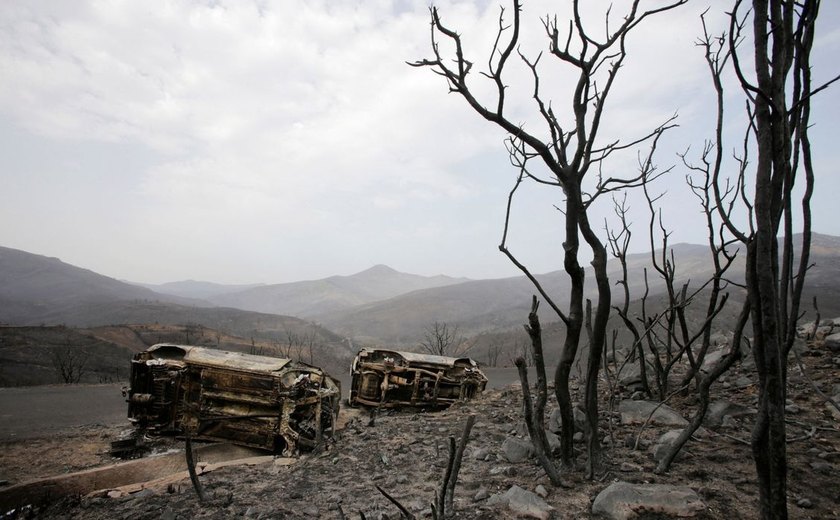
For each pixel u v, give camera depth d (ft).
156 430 26.02
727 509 11.31
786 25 7.70
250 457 23.47
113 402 42.39
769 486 8.06
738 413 18.39
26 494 16.71
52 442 27.61
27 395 44.27
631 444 16.75
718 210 10.27
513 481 14.56
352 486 16.11
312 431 24.98
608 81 11.89
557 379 13.94
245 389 24.88
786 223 8.61
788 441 15.02
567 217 12.36
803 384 20.40
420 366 37.14
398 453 19.56
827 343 24.43
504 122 11.37
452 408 31.22
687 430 13.64
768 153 7.59
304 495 15.55
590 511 11.98
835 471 12.76
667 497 11.53
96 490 18.22
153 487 17.30
